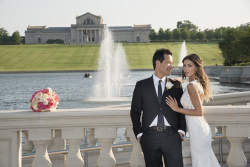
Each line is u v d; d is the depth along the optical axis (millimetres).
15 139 4496
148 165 4074
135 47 123500
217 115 4594
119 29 167875
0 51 115625
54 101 4566
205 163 4188
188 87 4094
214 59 97875
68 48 119938
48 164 4527
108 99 25312
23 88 41344
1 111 4574
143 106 4027
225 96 6836
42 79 57344
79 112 4484
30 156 4957
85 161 5051
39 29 170875
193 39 155000
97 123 4523
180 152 3996
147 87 4027
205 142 4168
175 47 123500
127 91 31594
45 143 4531
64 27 178500
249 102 7223
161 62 4008
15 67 89312
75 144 4559
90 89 36031
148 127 3982
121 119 4547
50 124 4488
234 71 43812
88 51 112625
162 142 3928
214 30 163750
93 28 157375
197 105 4023
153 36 162000
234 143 4633
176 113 4059
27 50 117000
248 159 5609
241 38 55156
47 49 118438
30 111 4574
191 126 4195
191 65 4293
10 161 4496
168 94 4012
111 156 4602
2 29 161000
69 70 79250
